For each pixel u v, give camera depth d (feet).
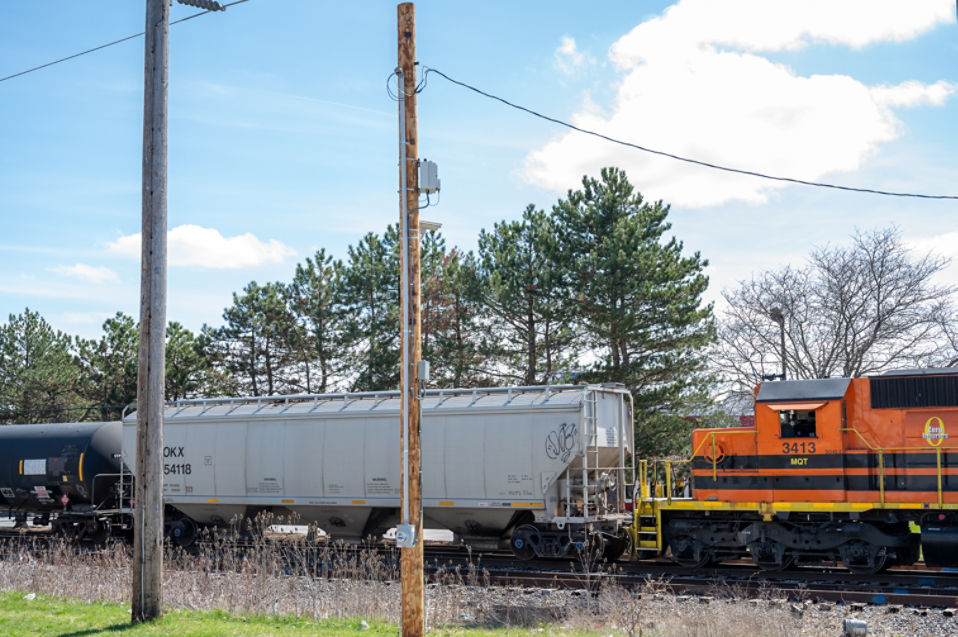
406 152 38.29
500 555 71.82
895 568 61.00
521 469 64.75
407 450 36.83
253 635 38.22
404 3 38.91
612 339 105.50
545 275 107.34
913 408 54.80
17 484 88.33
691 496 68.39
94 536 85.20
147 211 41.37
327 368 132.77
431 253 128.77
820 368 114.62
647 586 50.14
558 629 42.11
